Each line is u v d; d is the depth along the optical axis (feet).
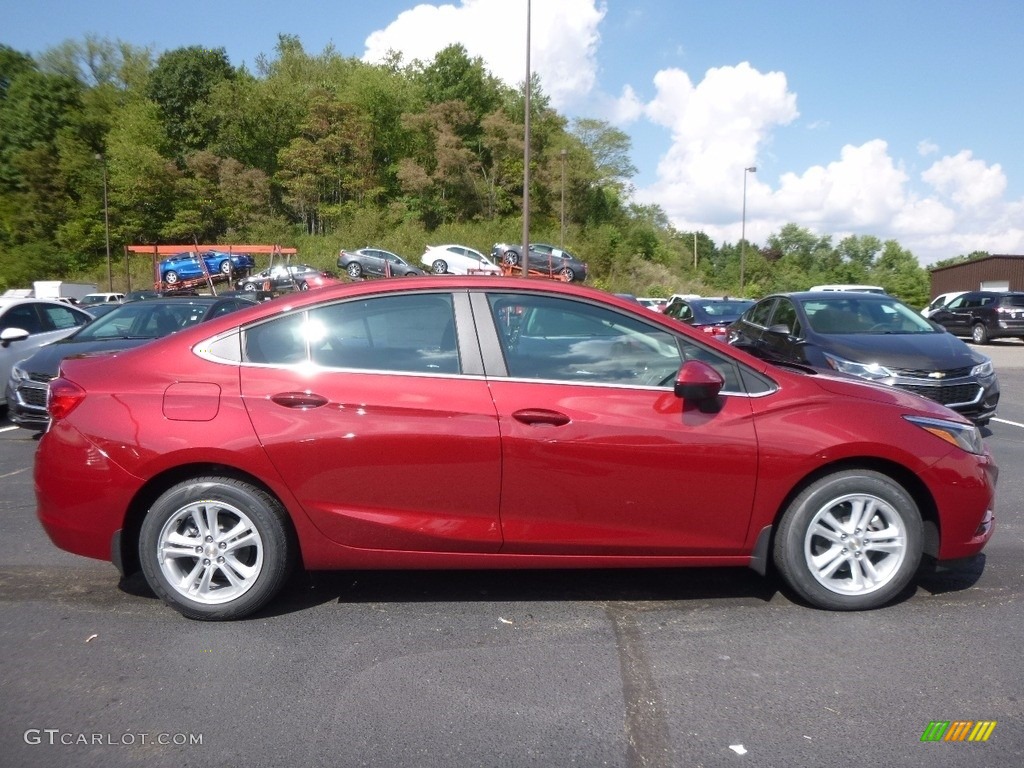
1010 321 79.97
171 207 202.08
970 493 12.68
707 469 12.23
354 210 203.00
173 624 12.50
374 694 10.30
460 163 205.87
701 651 11.48
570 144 209.87
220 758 8.93
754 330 33.94
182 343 12.73
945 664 11.05
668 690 10.37
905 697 10.17
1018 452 26.32
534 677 10.75
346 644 11.77
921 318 29.68
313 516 12.18
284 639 11.95
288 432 12.01
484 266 134.00
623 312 12.80
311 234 206.80
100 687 10.50
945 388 25.05
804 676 10.72
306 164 203.21
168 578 12.37
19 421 26.53
